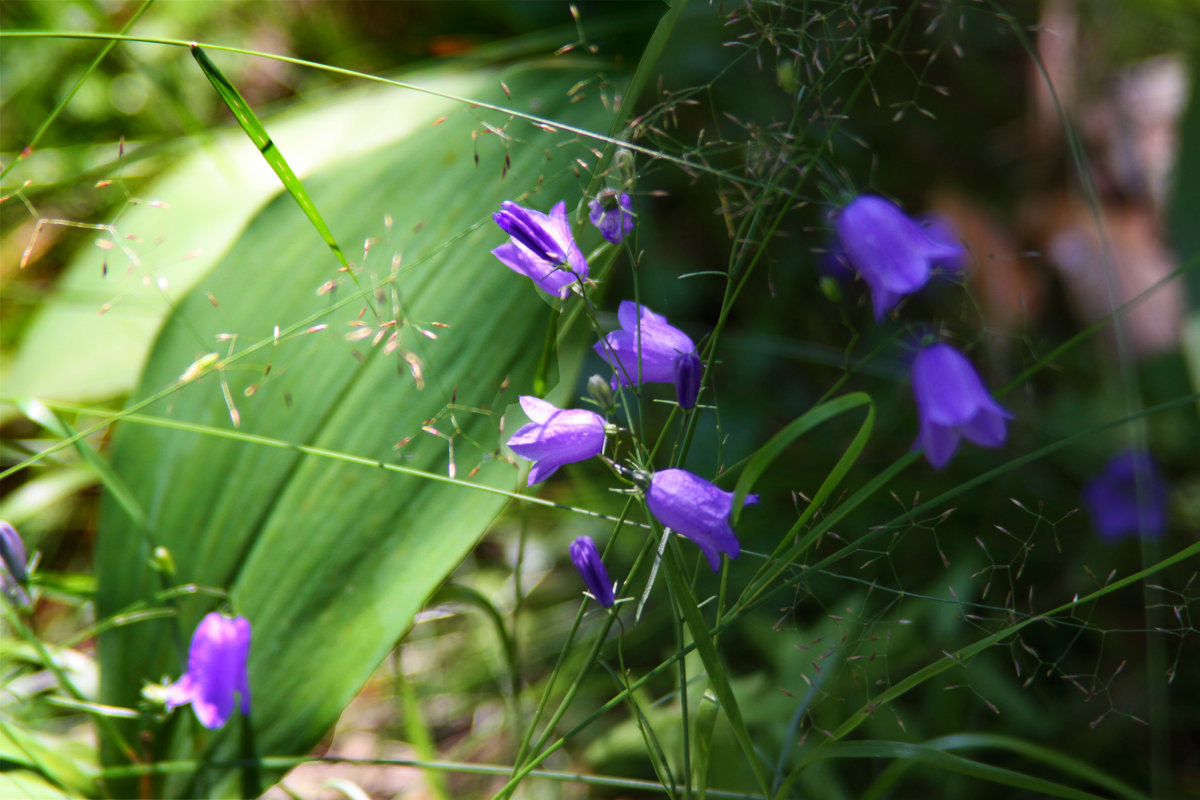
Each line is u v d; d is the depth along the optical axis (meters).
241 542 0.56
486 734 0.62
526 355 0.57
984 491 0.66
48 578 0.57
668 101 0.53
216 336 0.59
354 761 0.54
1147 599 0.56
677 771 0.58
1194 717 0.60
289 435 0.57
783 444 0.47
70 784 0.54
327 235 0.52
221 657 0.53
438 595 0.55
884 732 0.58
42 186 0.67
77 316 0.67
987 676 0.59
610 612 0.51
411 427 0.57
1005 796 0.58
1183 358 0.67
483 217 0.59
